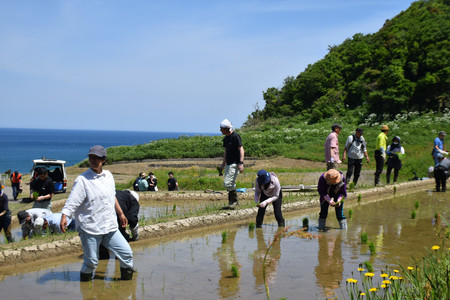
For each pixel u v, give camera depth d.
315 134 36.91
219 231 8.14
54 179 15.75
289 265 5.54
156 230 7.56
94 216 4.80
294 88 55.38
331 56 57.41
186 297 4.37
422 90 41.31
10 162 80.38
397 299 3.67
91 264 4.88
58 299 4.35
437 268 4.21
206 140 39.44
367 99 44.88
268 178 8.09
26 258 5.91
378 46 51.53
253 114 58.91
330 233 7.66
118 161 34.25
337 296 4.30
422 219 9.00
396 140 14.89
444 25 46.03
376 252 6.14
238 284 4.78
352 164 13.02
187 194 13.35
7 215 7.69
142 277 5.12
